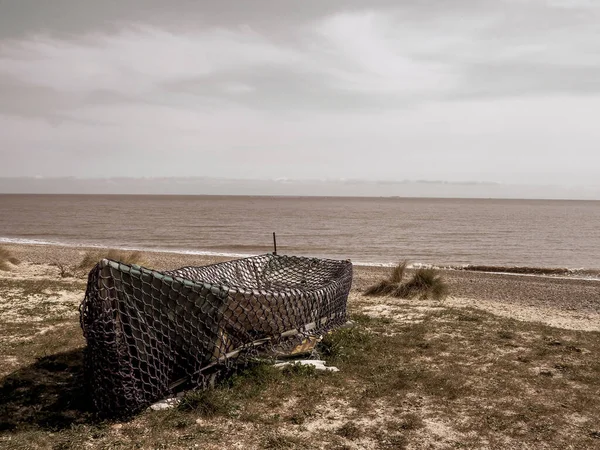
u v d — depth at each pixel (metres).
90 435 4.81
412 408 5.73
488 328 9.86
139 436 4.82
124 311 5.29
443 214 101.44
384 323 10.17
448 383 6.50
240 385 6.09
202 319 5.94
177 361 5.78
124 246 35.00
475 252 33.59
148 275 5.42
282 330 6.97
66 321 9.74
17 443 4.58
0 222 61.19
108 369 5.12
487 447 4.82
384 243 39.19
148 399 5.37
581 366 7.39
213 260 24.92
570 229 57.66
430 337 9.02
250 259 9.75
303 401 5.81
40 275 16.77
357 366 7.16
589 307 14.54
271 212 103.94
